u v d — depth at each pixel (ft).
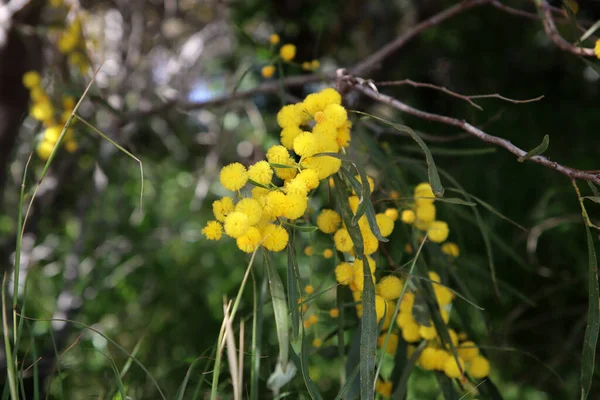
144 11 4.02
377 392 1.79
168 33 4.95
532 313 3.29
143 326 3.76
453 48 3.82
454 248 1.95
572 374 3.06
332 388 3.11
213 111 3.67
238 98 2.39
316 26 3.88
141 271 4.32
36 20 2.84
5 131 2.78
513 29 3.69
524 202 3.35
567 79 3.69
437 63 3.90
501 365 3.24
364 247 1.53
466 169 3.38
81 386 2.51
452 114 3.70
